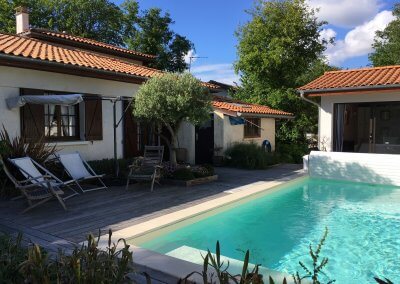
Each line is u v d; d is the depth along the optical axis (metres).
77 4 28.25
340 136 13.19
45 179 6.59
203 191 8.77
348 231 6.50
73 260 2.59
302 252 5.52
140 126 12.45
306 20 19.89
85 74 10.10
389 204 8.41
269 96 20.30
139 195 8.23
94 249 2.81
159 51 29.36
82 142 10.35
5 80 8.60
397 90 10.92
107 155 11.21
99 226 5.75
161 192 8.58
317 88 12.34
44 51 10.55
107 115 11.20
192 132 13.77
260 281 2.24
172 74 9.81
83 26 29.25
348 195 9.41
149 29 29.94
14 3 25.80
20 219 6.14
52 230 5.52
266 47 20.17
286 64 19.94
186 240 5.98
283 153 17.31
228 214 7.57
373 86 11.13
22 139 8.31
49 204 7.27
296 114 20.42
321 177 11.71
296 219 7.24
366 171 10.86
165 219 6.16
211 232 6.44
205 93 9.82
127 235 5.29
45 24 27.45
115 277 2.59
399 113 13.66
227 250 5.53
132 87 11.97
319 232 6.45
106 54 16.72
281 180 10.71
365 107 14.62
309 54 20.45
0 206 7.05
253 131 16.95
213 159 14.50
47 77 9.52
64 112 10.24
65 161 8.52
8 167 7.82
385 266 5.02
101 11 29.84
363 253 5.48
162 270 3.86
